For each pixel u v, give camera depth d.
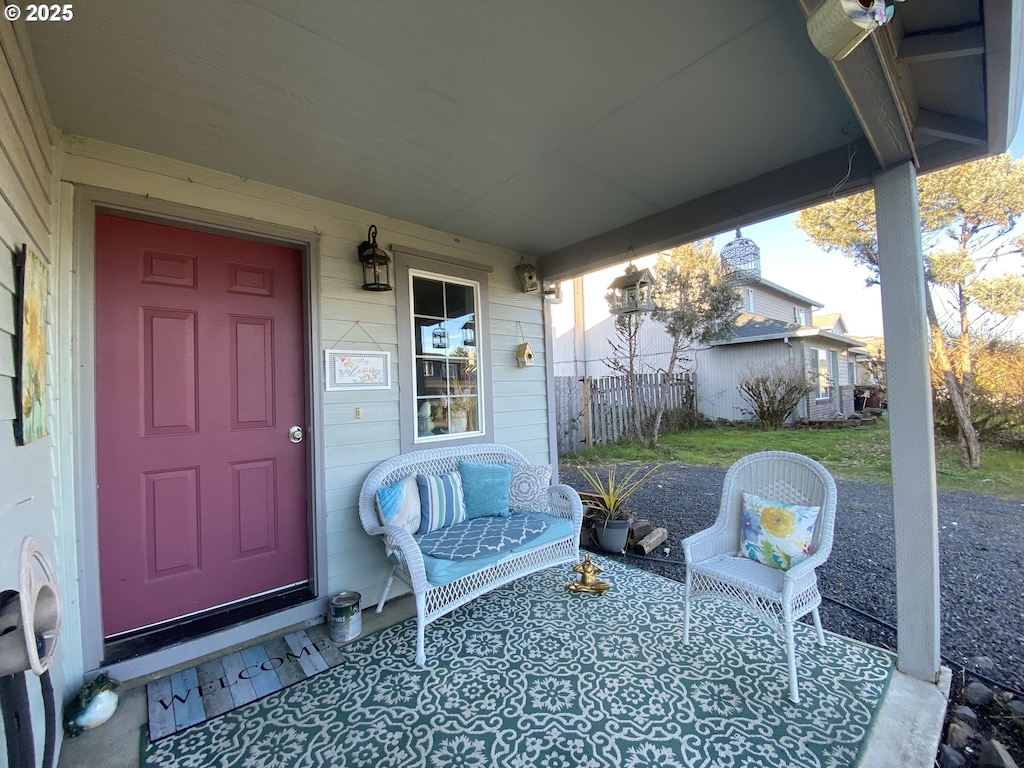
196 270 2.43
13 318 1.26
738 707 1.80
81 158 2.04
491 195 2.75
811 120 2.04
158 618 2.29
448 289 3.41
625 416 8.32
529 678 2.02
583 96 1.84
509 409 3.77
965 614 2.53
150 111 1.86
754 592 1.99
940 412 6.31
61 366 1.95
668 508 4.62
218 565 2.46
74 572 1.95
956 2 1.37
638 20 1.45
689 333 8.77
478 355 3.56
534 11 1.40
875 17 1.09
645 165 2.42
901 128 1.75
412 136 2.10
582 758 1.57
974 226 5.92
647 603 2.72
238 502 2.52
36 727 1.38
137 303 2.26
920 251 1.98
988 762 1.54
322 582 2.64
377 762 1.58
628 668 2.07
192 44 1.49
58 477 1.92
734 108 1.95
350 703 1.88
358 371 2.85
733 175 2.55
